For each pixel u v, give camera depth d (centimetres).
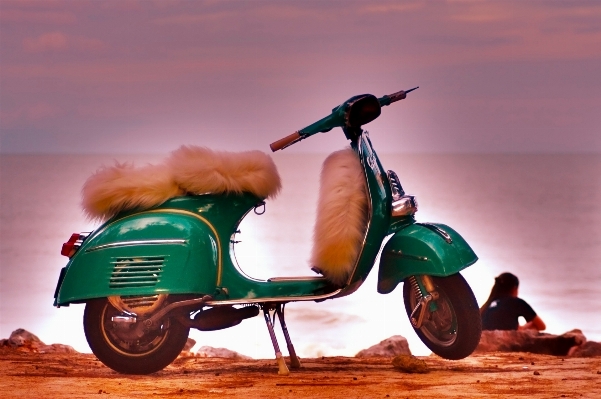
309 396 662
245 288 762
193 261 739
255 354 1944
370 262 767
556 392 674
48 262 4953
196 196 766
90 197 761
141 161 791
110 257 743
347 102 772
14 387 701
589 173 17562
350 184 766
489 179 14312
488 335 1013
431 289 756
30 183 13025
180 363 862
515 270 4475
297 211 7344
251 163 768
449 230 761
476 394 666
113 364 752
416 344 2127
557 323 2948
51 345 991
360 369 801
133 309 738
